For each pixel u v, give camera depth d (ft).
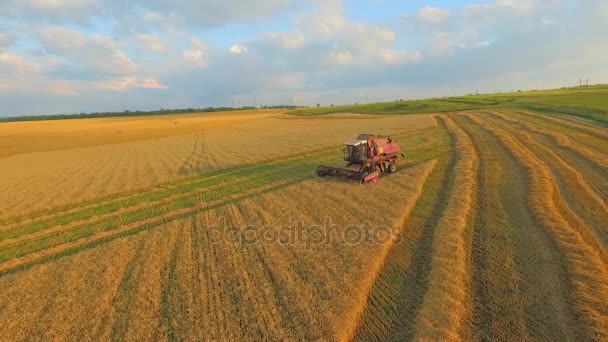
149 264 30.96
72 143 166.30
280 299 24.23
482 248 30.37
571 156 63.41
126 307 24.72
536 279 25.25
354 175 55.88
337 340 19.94
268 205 46.06
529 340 19.70
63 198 57.72
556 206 39.22
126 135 199.82
